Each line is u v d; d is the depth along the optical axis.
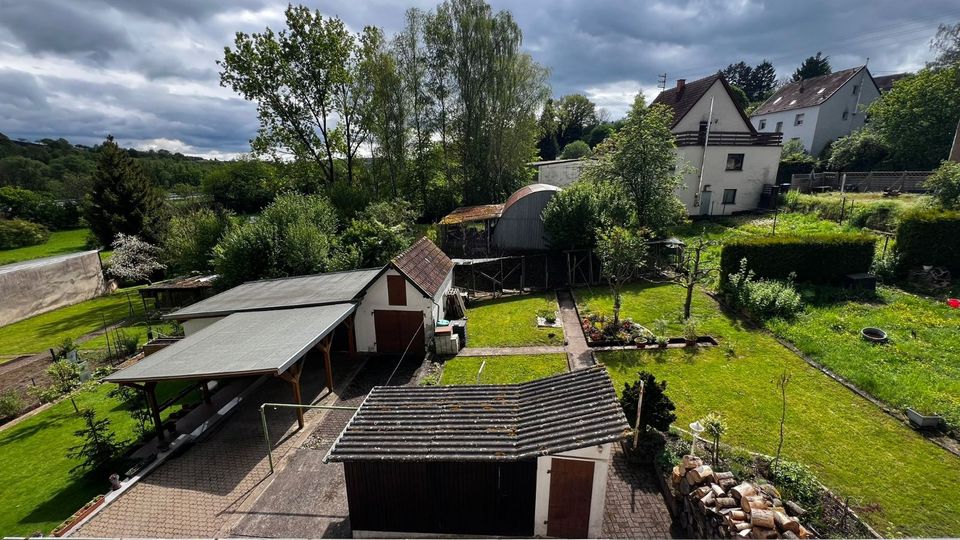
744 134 34.41
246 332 13.87
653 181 25.50
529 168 43.91
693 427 9.12
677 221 26.05
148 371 11.41
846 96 44.66
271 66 34.47
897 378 12.04
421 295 16.92
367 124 37.66
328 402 14.02
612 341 16.16
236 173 58.66
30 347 22.47
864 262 19.30
